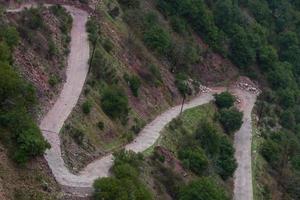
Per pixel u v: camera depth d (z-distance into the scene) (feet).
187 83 351.46
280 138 362.33
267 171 327.67
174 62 351.46
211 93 369.91
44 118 220.02
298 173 332.39
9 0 258.57
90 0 314.35
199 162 266.77
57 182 189.06
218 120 345.72
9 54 213.46
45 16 269.03
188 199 225.56
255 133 354.74
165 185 233.35
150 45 337.72
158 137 273.33
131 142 258.78
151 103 303.27
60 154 205.98
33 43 244.01
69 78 254.47
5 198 164.55
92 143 229.66
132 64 309.01
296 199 318.24
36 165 183.93
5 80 190.80
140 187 197.06
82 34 286.05
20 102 195.52
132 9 350.23
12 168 175.63
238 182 303.48
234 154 326.85
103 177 196.34
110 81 274.77
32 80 227.20
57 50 260.42
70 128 221.46
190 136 293.84
